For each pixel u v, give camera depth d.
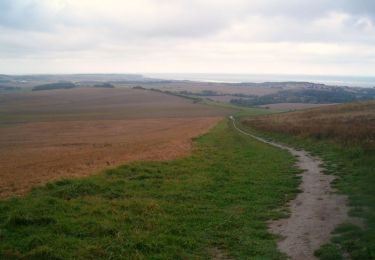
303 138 42.31
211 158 30.38
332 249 11.33
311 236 13.01
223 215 15.67
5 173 25.73
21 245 11.66
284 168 26.72
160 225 14.09
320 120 64.62
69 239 12.11
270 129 57.28
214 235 13.39
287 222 14.77
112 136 68.19
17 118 124.38
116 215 14.82
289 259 11.17
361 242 11.55
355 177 21.27
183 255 11.49
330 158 29.11
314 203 17.20
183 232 13.52
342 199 17.42
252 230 13.82
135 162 25.77
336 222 14.26
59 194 17.42
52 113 141.88
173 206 16.56
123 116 127.44
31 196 17.09
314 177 23.00
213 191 19.72
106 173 22.02
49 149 49.12
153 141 48.91
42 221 13.65
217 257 11.62
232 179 22.72
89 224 13.52
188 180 21.64
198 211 16.06
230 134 55.94
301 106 174.38
